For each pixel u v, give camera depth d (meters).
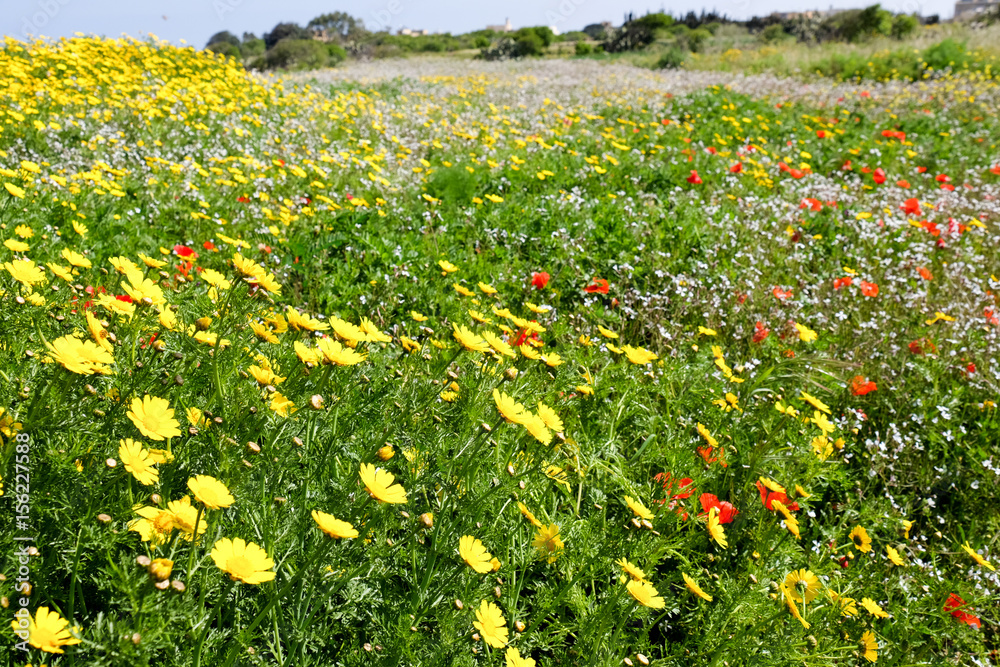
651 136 9.63
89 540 1.42
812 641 1.97
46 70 9.12
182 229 4.48
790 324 3.98
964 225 6.23
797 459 2.69
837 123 11.38
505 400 1.89
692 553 2.33
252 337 2.10
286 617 1.61
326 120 9.41
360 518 1.67
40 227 3.48
